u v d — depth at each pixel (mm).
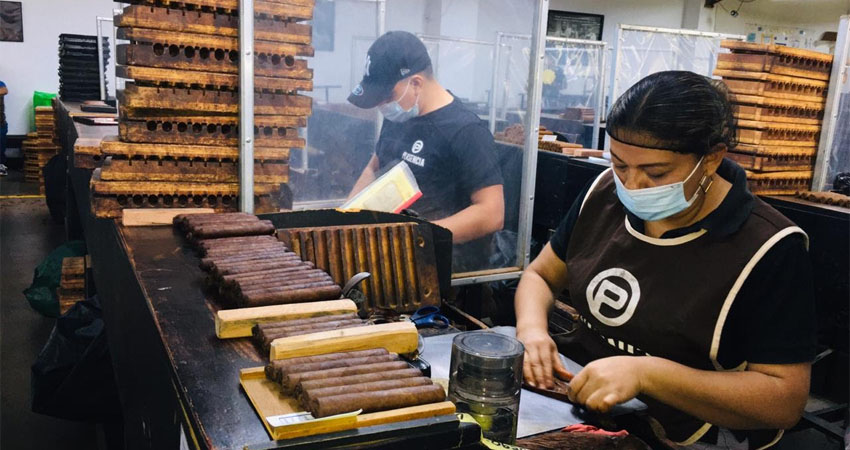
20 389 3053
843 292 2912
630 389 1120
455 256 2143
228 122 1678
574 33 11117
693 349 1280
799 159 3158
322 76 2416
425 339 1351
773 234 1208
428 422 727
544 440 1027
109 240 1661
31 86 8258
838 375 2980
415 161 2230
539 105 2139
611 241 1426
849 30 2957
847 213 2842
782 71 2895
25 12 7980
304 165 2240
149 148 1626
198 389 807
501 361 903
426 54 2195
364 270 1555
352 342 915
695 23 11531
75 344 2203
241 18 1568
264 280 1101
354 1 2406
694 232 1277
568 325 2236
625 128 1161
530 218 2229
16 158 8352
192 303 1104
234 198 1751
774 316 1195
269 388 806
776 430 1346
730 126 1188
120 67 1673
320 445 675
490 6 2305
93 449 2621
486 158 2156
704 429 1335
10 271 4730
